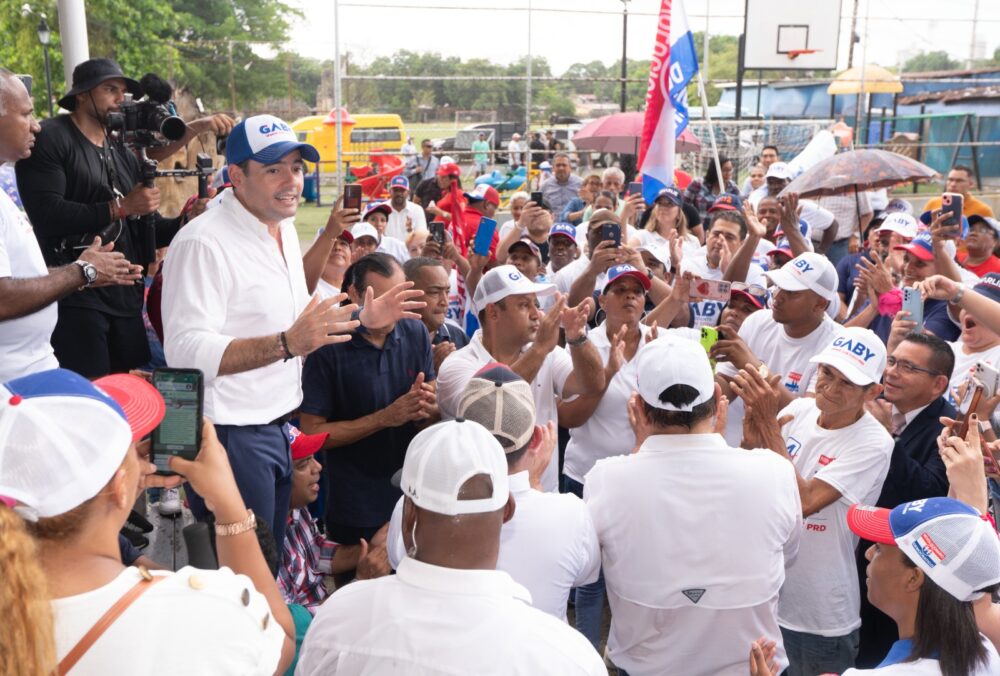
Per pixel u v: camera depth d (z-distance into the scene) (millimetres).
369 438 4031
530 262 6207
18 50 26531
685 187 13414
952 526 2150
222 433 3252
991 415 3891
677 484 2666
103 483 1575
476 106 17516
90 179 4391
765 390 3221
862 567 3551
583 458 4500
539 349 3818
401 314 3219
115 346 4512
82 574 1585
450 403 3992
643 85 21297
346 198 4320
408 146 20047
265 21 39750
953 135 22656
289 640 2072
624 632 2793
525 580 2539
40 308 3229
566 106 20266
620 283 4430
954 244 6211
